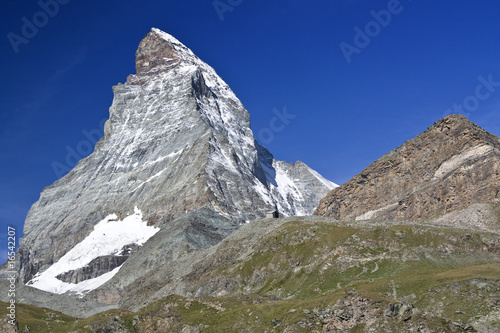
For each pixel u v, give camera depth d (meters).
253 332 175.62
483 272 189.50
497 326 158.75
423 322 155.38
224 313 194.12
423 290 186.88
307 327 165.62
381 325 157.75
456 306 172.62
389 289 196.25
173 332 193.88
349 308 165.38
